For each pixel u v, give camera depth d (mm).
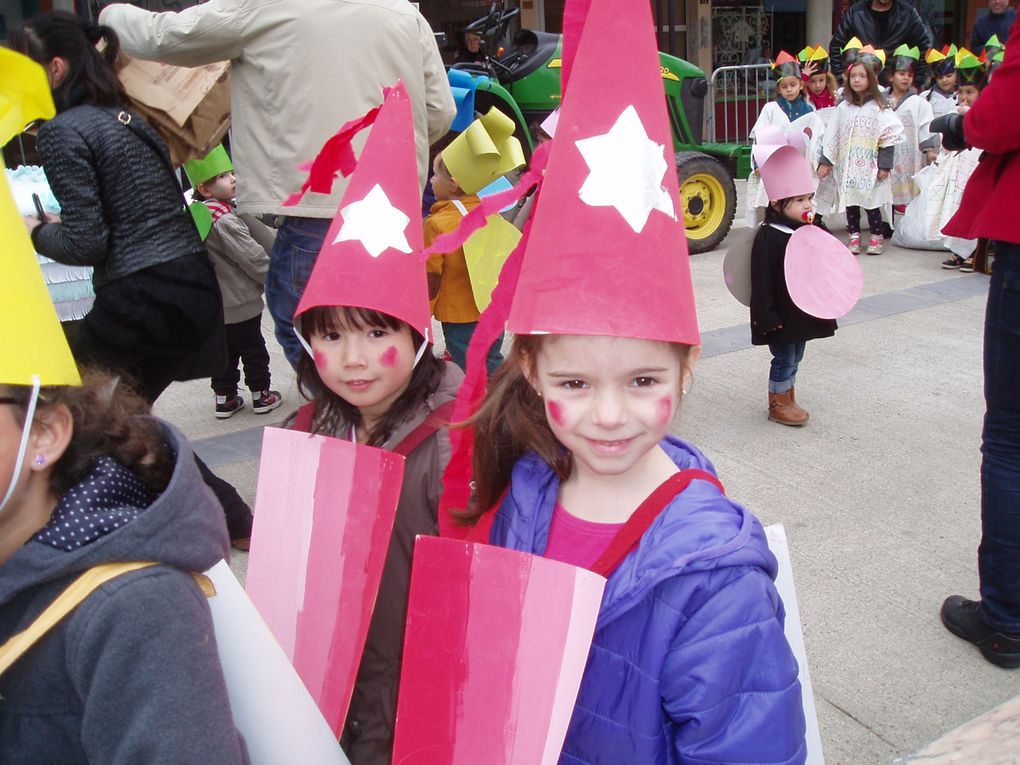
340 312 1762
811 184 4172
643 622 1246
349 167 1954
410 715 1280
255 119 3096
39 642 998
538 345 1254
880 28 10211
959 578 3180
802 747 1209
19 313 999
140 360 3035
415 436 1826
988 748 1614
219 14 2959
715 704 1187
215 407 4930
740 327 6004
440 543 1290
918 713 2549
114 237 2896
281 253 3137
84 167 2758
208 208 4344
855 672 2725
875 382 5039
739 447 4281
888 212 8477
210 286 3096
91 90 2834
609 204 1167
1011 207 2381
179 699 981
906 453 4168
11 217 1018
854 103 7605
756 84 11562
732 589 1216
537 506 1443
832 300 3881
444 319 3895
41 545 1009
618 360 1174
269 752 1180
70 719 1022
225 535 1166
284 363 5691
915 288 6777
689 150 8664
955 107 8820
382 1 3084
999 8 10227
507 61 7750
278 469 1588
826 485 3887
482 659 1245
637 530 1287
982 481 2686
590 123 1194
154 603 991
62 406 1062
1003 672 2711
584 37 1209
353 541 1505
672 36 10188
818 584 3170
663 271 1176
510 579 1240
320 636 1501
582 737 1292
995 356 2549
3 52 1130
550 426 1315
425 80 3316
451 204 3779
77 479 1076
